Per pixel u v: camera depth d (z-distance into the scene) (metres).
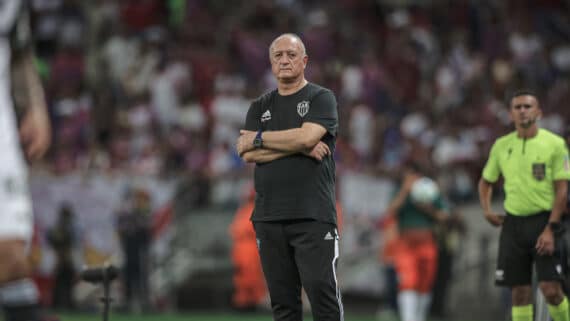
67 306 58.69
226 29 82.62
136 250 56.91
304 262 24.27
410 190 44.88
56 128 69.75
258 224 24.81
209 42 80.25
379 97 71.69
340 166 59.75
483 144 60.41
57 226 58.94
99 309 57.91
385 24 84.44
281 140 24.22
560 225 28.92
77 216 60.16
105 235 59.78
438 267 53.66
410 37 78.00
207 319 51.72
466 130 65.12
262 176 24.66
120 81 73.88
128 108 71.19
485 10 81.25
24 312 17.59
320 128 24.28
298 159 24.33
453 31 79.81
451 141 62.75
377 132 66.50
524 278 29.91
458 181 58.34
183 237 60.88
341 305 24.53
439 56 76.94
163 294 59.59
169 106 69.94
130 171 62.12
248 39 79.44
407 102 74.69
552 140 29.56
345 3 85.88
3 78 18.14
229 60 78.44
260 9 83.69
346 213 58.09
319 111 24.47
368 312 56.81
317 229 24.19
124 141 66.06
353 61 75.50
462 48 76.31
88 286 58.97
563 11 82.81
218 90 69.44
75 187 60.31
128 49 76.94
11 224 17.70
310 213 24.11
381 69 76.06
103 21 79.81
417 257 44.84
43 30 80.56
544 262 29.20
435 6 83.38
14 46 18.78
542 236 28.97
